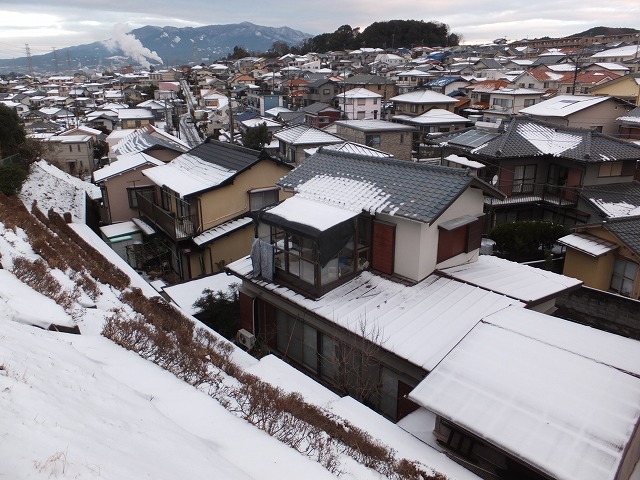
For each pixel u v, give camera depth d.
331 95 62.28
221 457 3.98
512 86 51.41
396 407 8.28
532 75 50.81
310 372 9.91
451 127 42.72
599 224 14.48
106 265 10.81
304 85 66.69
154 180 16.80
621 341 6.83
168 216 15.27
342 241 9.34
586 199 19.73
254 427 5.13
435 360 7.22
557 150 21.08
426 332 7.93
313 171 11.71
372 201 9.76
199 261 15.43
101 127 61.69
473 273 10.12
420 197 9.40
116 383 4.48
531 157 21.41
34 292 6.39
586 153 19.86
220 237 14.96
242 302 11.20
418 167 10.32
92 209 21.09
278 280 10.19
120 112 57.50
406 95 49.91
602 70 50.09
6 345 3.82
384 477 5.13
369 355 7.78
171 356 6.14
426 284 9.52
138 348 6.11
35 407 2.91
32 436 2.52
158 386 5.20
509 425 5.29
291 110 56.59
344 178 10.95
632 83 36.34
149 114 57.06
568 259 15.03
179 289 12.52
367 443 5.66
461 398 5.78
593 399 5.48
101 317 6.71
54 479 2.19
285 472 4.25
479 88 52.25
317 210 9.89
